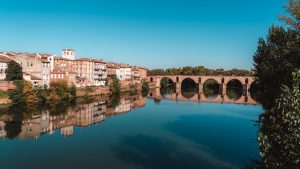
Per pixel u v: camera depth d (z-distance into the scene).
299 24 29.95
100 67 151.38
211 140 48.88
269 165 14.70
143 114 77.06
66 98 96.50
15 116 64.38
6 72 88.19
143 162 37.09
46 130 53.28
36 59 101.31
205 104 103.75
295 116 13.19
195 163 37.00
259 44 40.91
